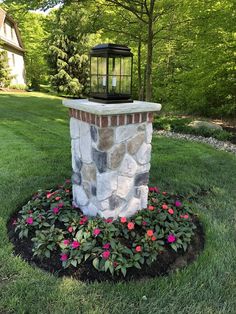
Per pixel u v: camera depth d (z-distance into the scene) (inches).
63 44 632.4
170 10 281.9
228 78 305.7
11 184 140.2
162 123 292.7
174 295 78.0
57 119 319.6
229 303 75.8
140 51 378.9
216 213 120.2
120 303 74.6
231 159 186.4
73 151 108.7
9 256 90.5
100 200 96.5
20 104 437.7
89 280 82.3
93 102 99.7
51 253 90.6
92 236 91.7
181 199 130.6
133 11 273.9
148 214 102.9
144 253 87.2
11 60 740.0
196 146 216.5
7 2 238.1
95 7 288.7
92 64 99.3
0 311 71.7
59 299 75.3
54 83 659.4
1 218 111.4
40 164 168.7
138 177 102.9
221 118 356.8
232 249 96.3
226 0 249.6
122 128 92.1
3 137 231.3
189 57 324.5
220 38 271.3
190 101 359.9
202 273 84.9
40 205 112.3
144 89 422.3
